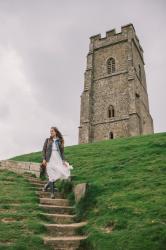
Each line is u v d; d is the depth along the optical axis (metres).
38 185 11.16
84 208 8.17
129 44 47.81
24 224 6.71
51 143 9.94
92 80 48.25
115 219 6.80
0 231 6.20
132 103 42.41
